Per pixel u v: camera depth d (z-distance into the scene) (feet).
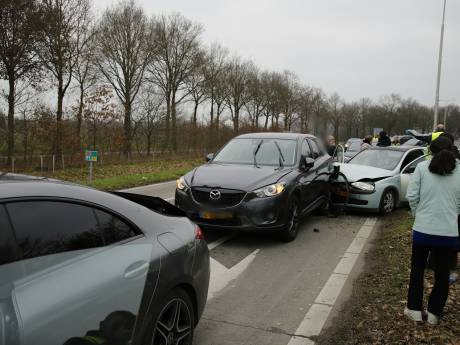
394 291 15.99
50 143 69.82
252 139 27.27
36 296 7.20
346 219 29.48
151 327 9.33
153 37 112.98
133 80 106.63
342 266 19.44
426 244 13.29
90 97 75.36
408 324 13.52
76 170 63.98
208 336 12.85
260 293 16.24
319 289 16.71
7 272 7.09
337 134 259.80
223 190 21.18
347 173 31.01
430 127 270.87
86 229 8.69
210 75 136.98
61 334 7.29
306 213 25.45
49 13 69.05
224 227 21.04
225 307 14.93
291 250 21.75
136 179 50.37
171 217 11.48
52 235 8.03
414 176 13.61
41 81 70.44
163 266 9.71
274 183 21.89
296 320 14.07
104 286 8.23
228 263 19.53
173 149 118.52
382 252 21.39
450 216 13.15
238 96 163.63
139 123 106.42
